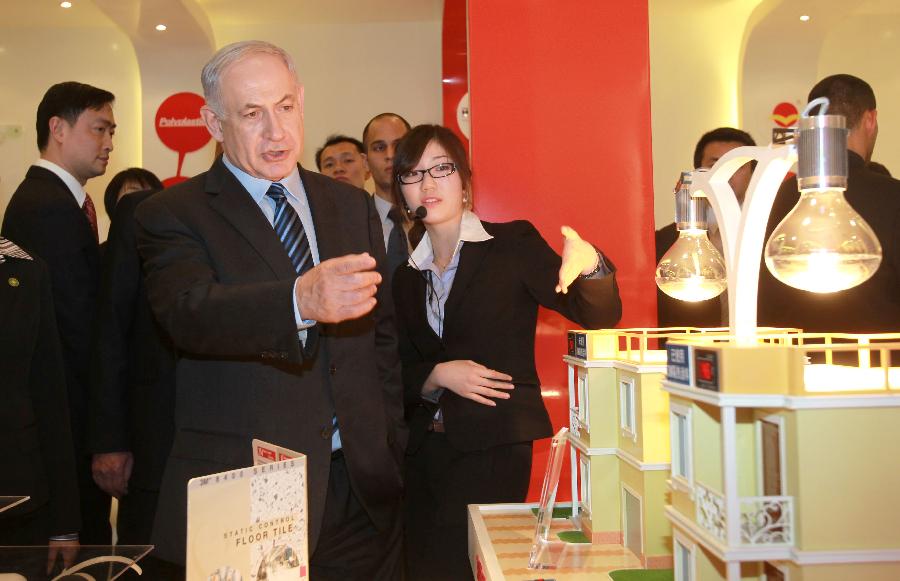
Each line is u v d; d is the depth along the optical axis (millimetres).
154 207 1472
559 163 2605
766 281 2434
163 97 5582
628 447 1390
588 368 1468
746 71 5621
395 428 1683
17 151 5816
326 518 1536
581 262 1606
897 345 937
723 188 1173
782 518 921
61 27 5867
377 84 5961
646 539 1290
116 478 2297
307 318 1224
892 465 909
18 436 1893
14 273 1974
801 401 907
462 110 4824
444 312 2000
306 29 5938
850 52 5812
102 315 2225
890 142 5816
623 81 2609
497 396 1894
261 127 1421
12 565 1080
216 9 5586
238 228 1444
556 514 1664
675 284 1329
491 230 2053
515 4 2611
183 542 1378
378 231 1694
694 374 1018
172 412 2193
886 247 2088
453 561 1954
